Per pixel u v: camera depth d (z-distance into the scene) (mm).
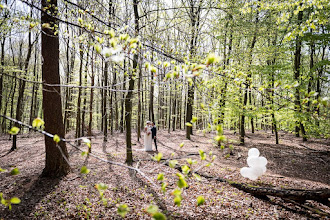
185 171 1198
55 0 4371
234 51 6832
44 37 5301
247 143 12148
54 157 5742
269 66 9102
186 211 4102
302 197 4180
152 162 7348
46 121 5582
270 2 4090
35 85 16719
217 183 5602
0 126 20219
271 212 4156
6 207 4246
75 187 5125
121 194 4793
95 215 3957
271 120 10828
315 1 3730
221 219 3852
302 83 8289
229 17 8844
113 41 1404
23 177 5758
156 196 4707
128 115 7379
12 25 5375
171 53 3414
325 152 9508
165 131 20141
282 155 9359
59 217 3914
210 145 11297
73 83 10773
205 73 2367
